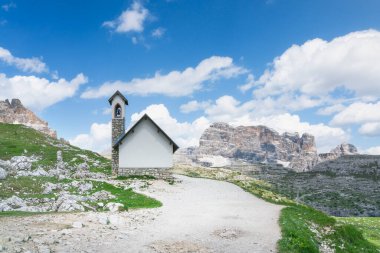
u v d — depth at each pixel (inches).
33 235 744.3
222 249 755.4
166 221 1067.3
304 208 1579.7
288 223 1059.9
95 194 1665.8
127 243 756.0
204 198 1723.7
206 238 852.0
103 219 981.2
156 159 2546.8
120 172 2532.0
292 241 848.3
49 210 1279.5
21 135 4197.8
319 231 1168.2
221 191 2048.5
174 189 2060.8
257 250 753.6
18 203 1450.5
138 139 2556.6
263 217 1187.3
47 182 2039.9
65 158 3186.5
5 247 613.3
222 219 1131.3
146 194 1774.1
